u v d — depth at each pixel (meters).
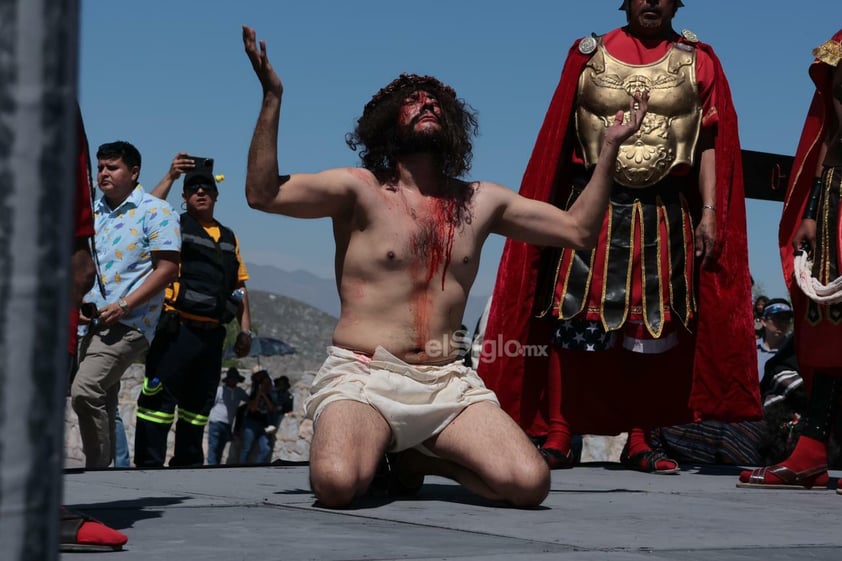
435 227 3.59
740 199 5.41
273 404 14.90
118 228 6.10
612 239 5.39
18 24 0.40
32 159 0.40
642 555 2.39
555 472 5.28
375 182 3.60
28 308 0.40
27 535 0.40
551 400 5.61
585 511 3.41
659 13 5.43
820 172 4.64
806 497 4.19
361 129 3.68
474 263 3.70
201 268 6.71
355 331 3.58
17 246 0.40
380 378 3.50
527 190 5.52
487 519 3.10
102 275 6.04
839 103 4.47
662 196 5.42
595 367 5.61
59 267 0.41
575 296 5.41
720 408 5.43
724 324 5.39
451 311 3.64
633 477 5.10
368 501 3.57
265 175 3.34
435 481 4.42
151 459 6.67
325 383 3.57
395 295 3.57
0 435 0.39
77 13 0.42
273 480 4.32
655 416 5.65
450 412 3.53
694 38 5.49
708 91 5.41
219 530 2.68
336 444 3.30
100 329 5.96
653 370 5.64
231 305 6.86
